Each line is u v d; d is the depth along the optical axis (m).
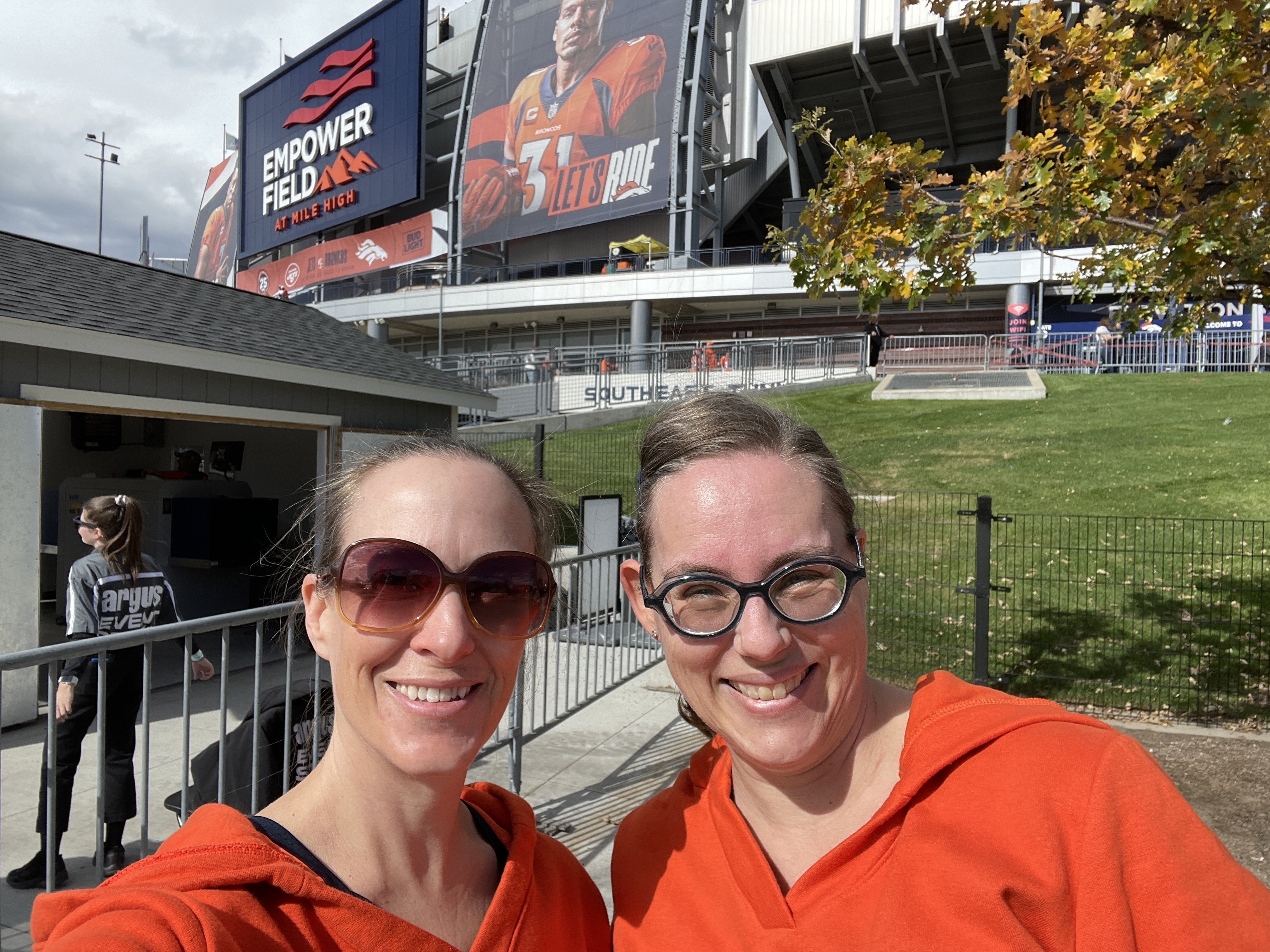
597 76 37.66
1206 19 3.53
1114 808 1.04
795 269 4.43
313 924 0.95
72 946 0.76
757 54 35.81
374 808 1.11
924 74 34.28
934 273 4.21
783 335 35.59
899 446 14.93
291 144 48.50
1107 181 3.86
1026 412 16.67
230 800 3.05
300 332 10.00
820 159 40.28
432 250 42.22
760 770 1.28
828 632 1.21
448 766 1.10
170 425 14.66
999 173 3.97
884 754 1.28
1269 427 13.00
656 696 6.39
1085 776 1.08
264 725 3.04
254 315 9.78
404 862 1.12
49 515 11.34
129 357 6.88
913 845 1.08
